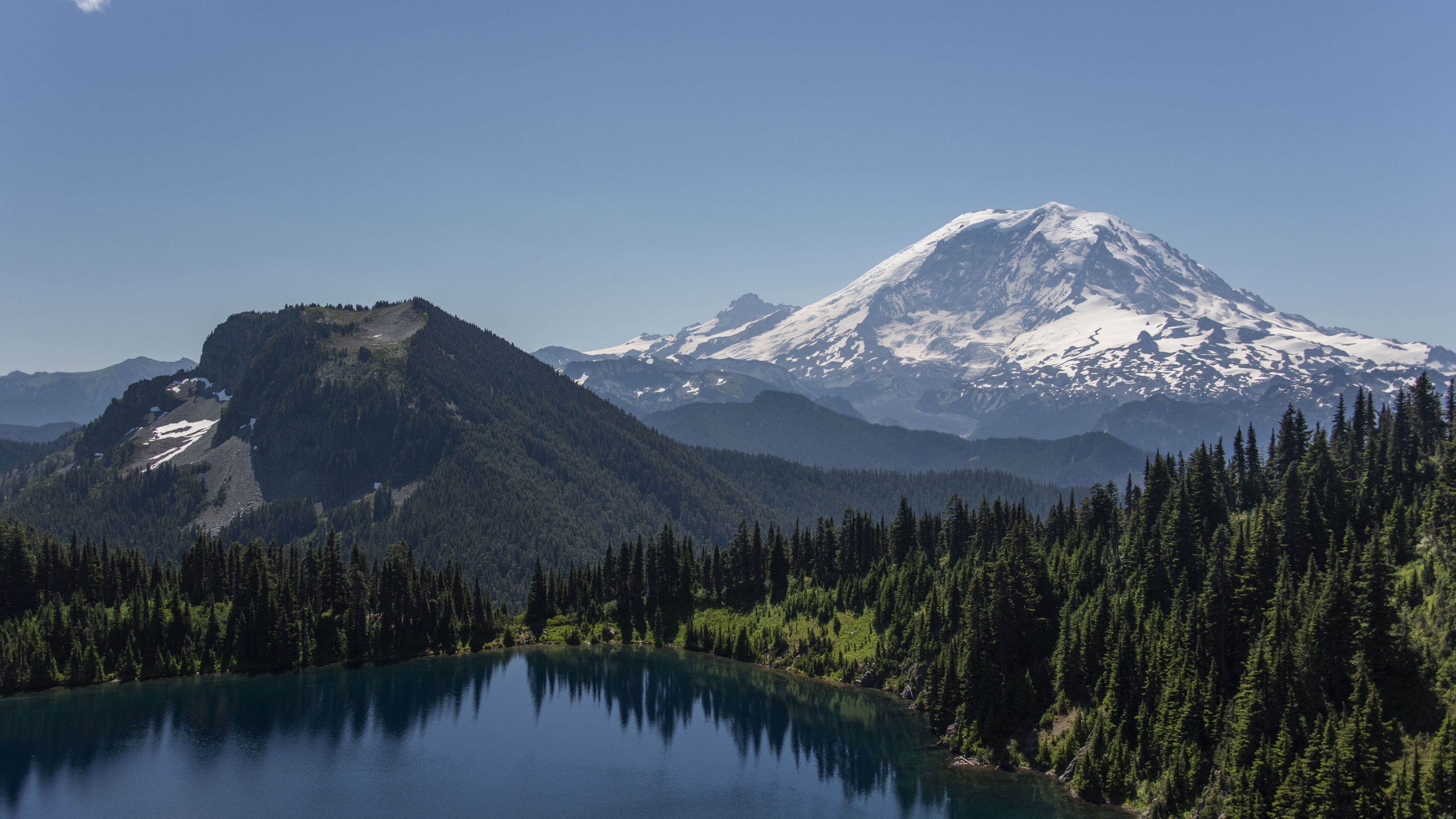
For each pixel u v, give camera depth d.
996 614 188.62
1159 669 159.38
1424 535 175.25
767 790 177.50
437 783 181.88
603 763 192.25
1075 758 163.75
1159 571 186.25
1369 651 138.12
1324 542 180.12
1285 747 132.50
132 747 198.75
